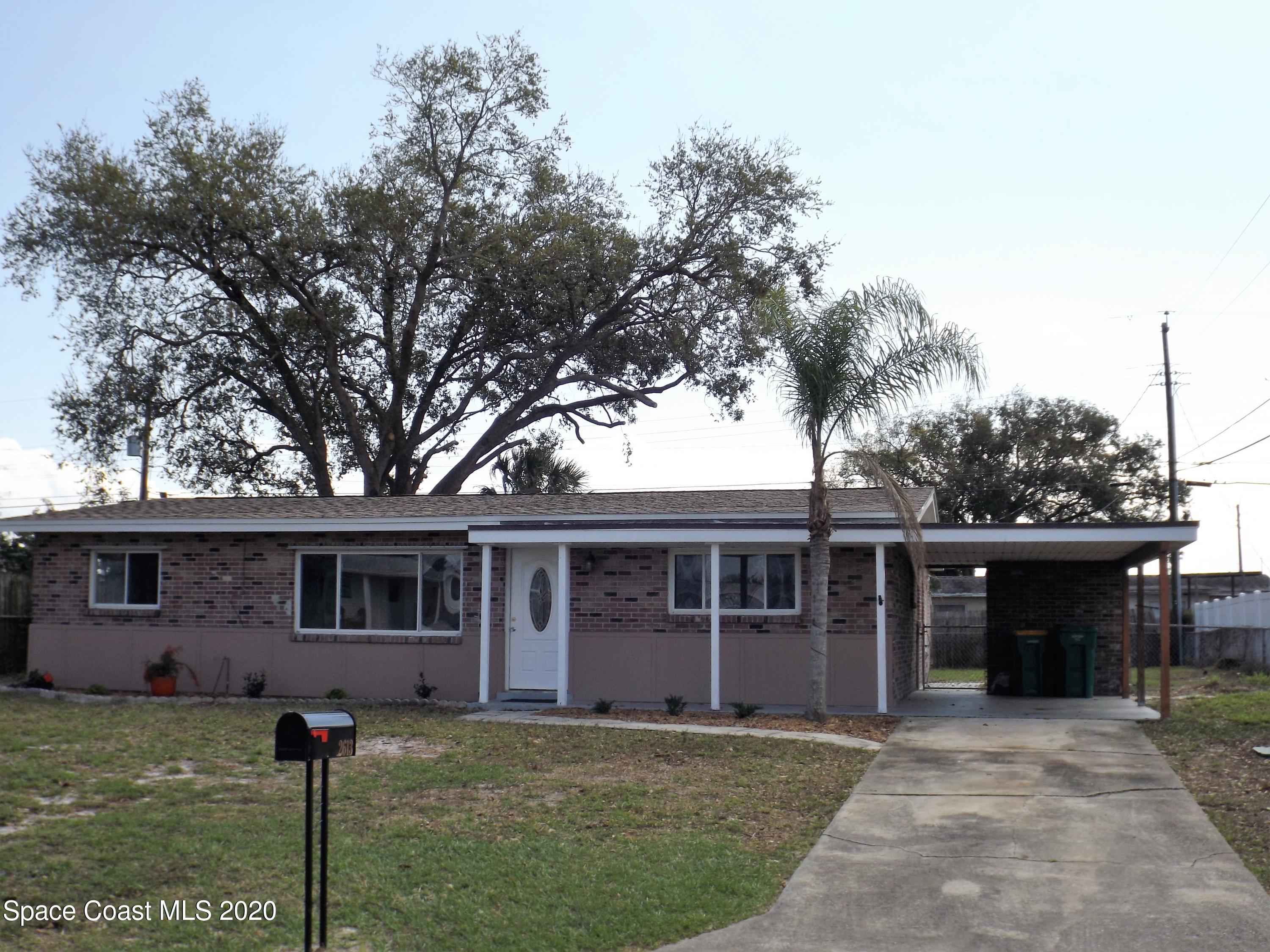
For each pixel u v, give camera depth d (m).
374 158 34.78
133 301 33.28
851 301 16.09
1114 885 8.12
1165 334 37.50
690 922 7.57
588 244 35.16
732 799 10.96
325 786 7.02
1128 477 45.75
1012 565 21.56
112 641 20.62
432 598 19.48
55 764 12.04
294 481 39.88
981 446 46.06
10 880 8.07
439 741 14.20
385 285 35.03
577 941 7.26
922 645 24.28
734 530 16.66
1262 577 43.25
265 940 7.15
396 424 37.09
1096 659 21.00
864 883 8.36
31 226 30.91
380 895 8.02
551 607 19.00
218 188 30.95
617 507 19.73
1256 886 8.01
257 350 35.94
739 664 18.00
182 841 9.15
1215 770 11.90
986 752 13.26
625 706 17.98
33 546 22.05
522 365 38.56
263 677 19.77
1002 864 8.71
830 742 14.00
